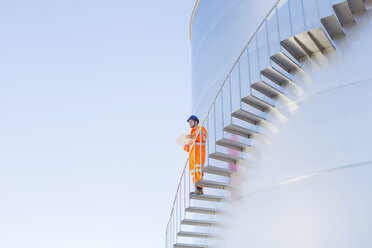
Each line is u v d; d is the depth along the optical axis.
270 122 7.57
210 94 9.97
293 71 7.54
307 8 7.58
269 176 7.17
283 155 7.07
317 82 7.08
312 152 6.64
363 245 5.50
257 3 9.12
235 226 7.60
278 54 6.96
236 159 7.96
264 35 8.41
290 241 6.36
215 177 8.63
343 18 7.06
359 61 6.71
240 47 9.15
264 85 7.17
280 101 7.53
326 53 7.20
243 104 8.41
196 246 8.30
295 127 7.08
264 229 6.88
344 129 6.38
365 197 5.75
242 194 7.66
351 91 6.56
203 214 9.02
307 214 6.29
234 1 10.08
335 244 5.79
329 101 6.77
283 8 8.15
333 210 6.00
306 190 6.46
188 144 8.55
